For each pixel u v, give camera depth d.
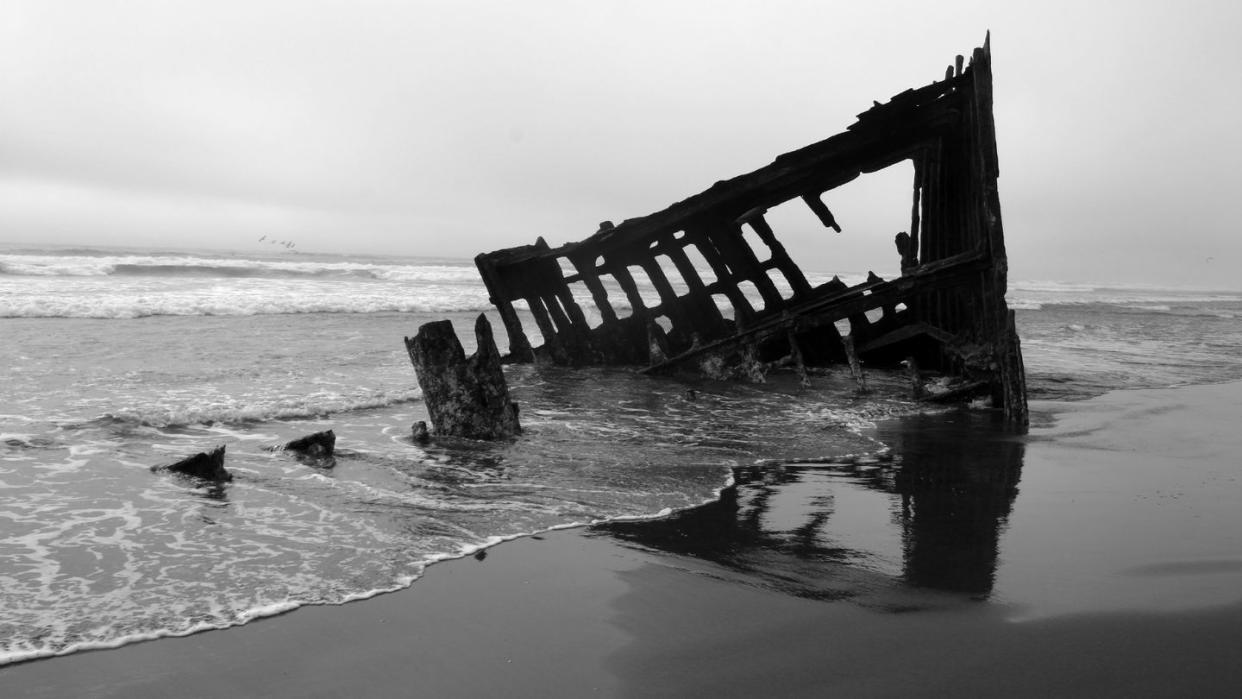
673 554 5.36
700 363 14.59
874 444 9.15
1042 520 6.22
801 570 5.10
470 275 48.41
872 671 3.79
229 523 5.63
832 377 14.97
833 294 13.45
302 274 43.94
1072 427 10.39
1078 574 5.02
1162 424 10.66
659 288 15.27
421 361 8.80
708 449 8.64
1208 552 5.46
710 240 14.62
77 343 14.73
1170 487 7.29
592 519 6.04
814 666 3.83
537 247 16.11
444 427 8.79
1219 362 18.72
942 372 15.18
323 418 9.59
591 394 12.45
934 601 4.60
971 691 3.59
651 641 4.08
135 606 4.24
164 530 5.43
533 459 7.89
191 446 7.83
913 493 7.03
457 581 4.79
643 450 8.49
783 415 10.93
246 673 3.64
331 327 20.02
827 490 7.09
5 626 3.95
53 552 4.95
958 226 13.33
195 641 3.91
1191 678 3.71
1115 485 7.35
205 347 15.02
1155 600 4.61
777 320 13.73
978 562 5.25
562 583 4.80
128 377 11.46
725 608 4.50
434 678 3.66
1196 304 61.12
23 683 3.46
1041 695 3.55
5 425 8.19
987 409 11.69
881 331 16.17
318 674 3.66
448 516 5.98
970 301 13.08
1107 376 15.77
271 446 7.93
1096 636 4.14
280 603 4.35
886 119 12.67
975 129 11.98
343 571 4.84
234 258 63.69
